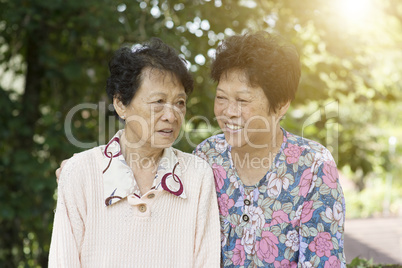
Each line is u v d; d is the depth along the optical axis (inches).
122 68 59.7
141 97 59.3
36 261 170.1
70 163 62.5
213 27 149.6
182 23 148.6
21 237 167.3
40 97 171.3
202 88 150.0
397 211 329.4
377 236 140.8
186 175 64.7
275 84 61.0
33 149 161.2
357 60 172.1
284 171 65.7
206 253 63.2
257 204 65.8
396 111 336.2
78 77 153.1
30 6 143.9
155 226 61.0
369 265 96.7
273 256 65.1
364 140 207.0
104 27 146.9
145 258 60.2
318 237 64.0
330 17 160.7
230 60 60.9
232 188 66.9
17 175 153.0
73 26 149.9
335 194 64.6
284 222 65.1
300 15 158.1
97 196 61.2
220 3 149.5
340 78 172.9
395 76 194.2
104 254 59.6
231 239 66.1
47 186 152.3
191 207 63.6
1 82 168.9
